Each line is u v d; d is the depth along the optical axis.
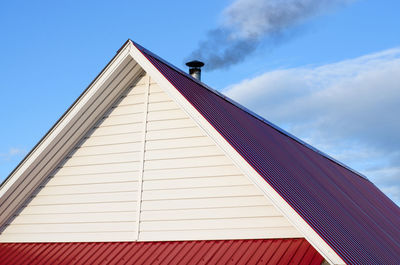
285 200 12.54
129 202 15.60
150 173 15.50
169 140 15.48
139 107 16.11
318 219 13.13
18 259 15.81
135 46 15.16
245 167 13.27
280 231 13.68
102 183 16.11
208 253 13.70
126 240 15.34
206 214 14.54
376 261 13.62
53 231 16.41
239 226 14.11
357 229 15.43
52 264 15.12
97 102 15.92
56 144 16.11
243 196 14.27
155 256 14.19
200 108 14.77
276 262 12.62
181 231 14.71
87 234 15.93
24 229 16.84
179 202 14.93
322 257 12.41
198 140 15.13
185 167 15.09
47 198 16.77
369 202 22.50
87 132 16.66
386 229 19.48
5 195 16.36
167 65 16.28
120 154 16.08
